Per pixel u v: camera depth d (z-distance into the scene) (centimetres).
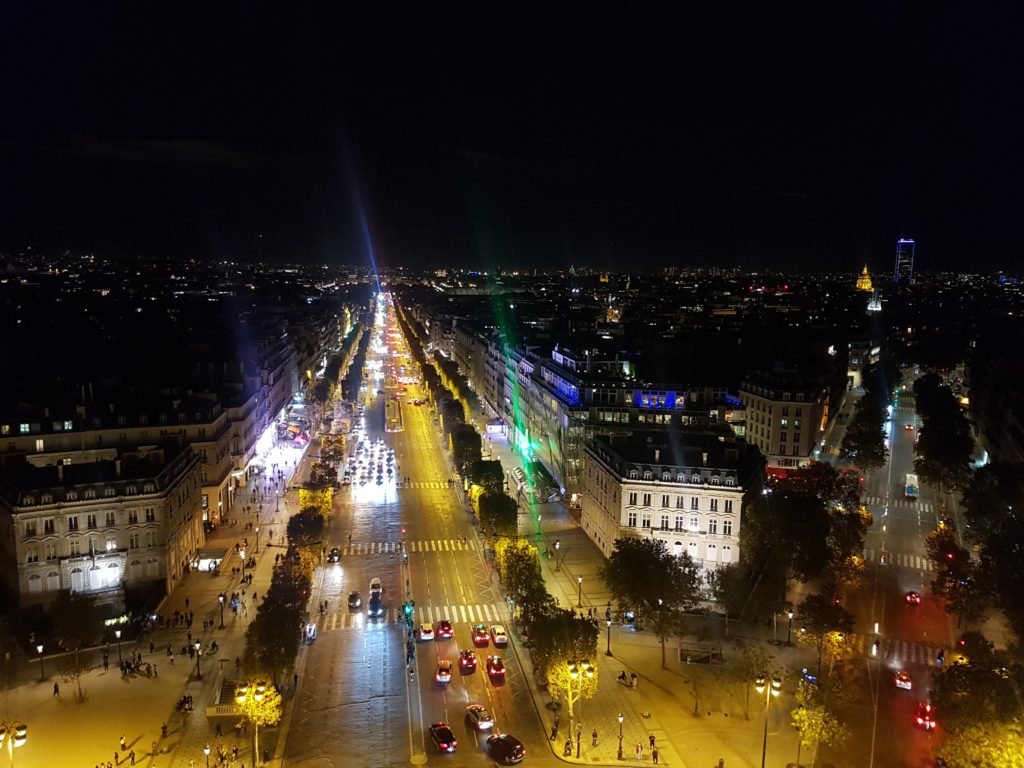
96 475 16162
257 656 12138
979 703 9831
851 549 17038
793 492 18175
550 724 12088
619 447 18862
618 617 15712
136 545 16175
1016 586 14138
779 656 14225
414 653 14200
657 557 14438
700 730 11931
